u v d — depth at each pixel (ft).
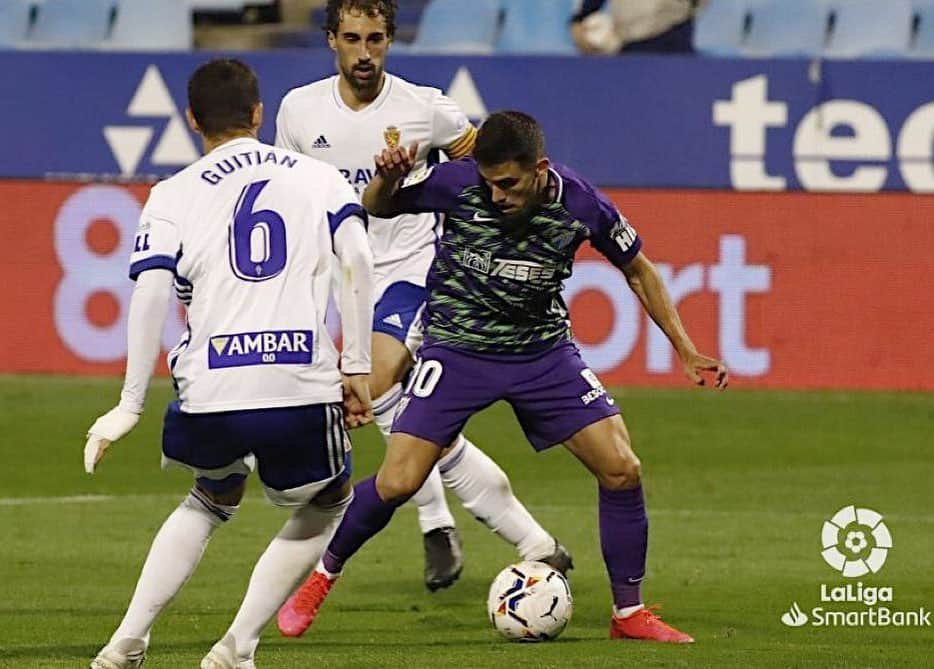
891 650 64.69
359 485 67.41
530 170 61.62
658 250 167.94
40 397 156.56
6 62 170.81
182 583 56.75
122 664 55.77
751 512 111.96
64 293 167.63
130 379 54.08
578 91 170.50
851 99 168.66
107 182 168.35
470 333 66.39
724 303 166.91
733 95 169.78
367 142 84.38
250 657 56.80
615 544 67.05
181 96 171.32
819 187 168.86
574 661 60.49
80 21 185.98
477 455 77.10
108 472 126.31
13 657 61.93
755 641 67.36
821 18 182.80
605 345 165.07
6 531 101.09
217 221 55.06
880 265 166.61
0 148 170.81
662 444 140.67
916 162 168.14
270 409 54.70
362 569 90.17
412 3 184.96
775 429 147.74
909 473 129.29
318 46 183.52
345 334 55.67
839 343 166.30
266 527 103.91
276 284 54.95
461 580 86.94
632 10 182.19
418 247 85.46
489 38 184.44
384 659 61.31
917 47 183.42
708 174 169.89
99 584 83.56
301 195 55.57
